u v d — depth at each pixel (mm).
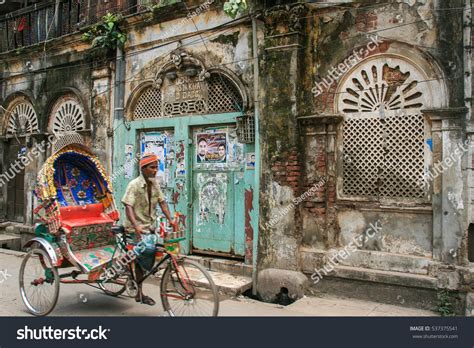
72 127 10047
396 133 6000
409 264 5824
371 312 5688
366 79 6207
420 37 5773
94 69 9266
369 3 6141
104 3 9320
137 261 5336
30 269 6047
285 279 6461
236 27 7312
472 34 5438
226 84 7555
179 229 5332
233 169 7441
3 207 11742
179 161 8000
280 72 6629
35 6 10828
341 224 6398
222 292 6555
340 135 6402
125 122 8750
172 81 8164
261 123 6840
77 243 5715
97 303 6152
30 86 10867
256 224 6867
